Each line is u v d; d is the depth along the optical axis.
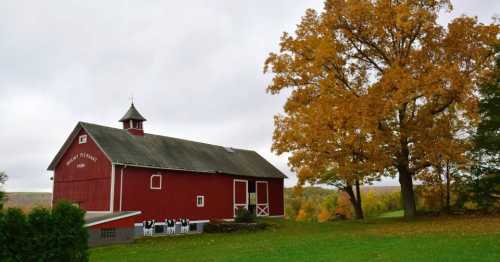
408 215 26.80
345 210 74.00
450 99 23.88
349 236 20.08
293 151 25.05
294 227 31.41
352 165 23.70
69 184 32.03
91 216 27.38
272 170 44.53
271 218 40.34
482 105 28.98
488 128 28.80
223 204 37.50
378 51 26.45
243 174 39.44
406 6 23.61
